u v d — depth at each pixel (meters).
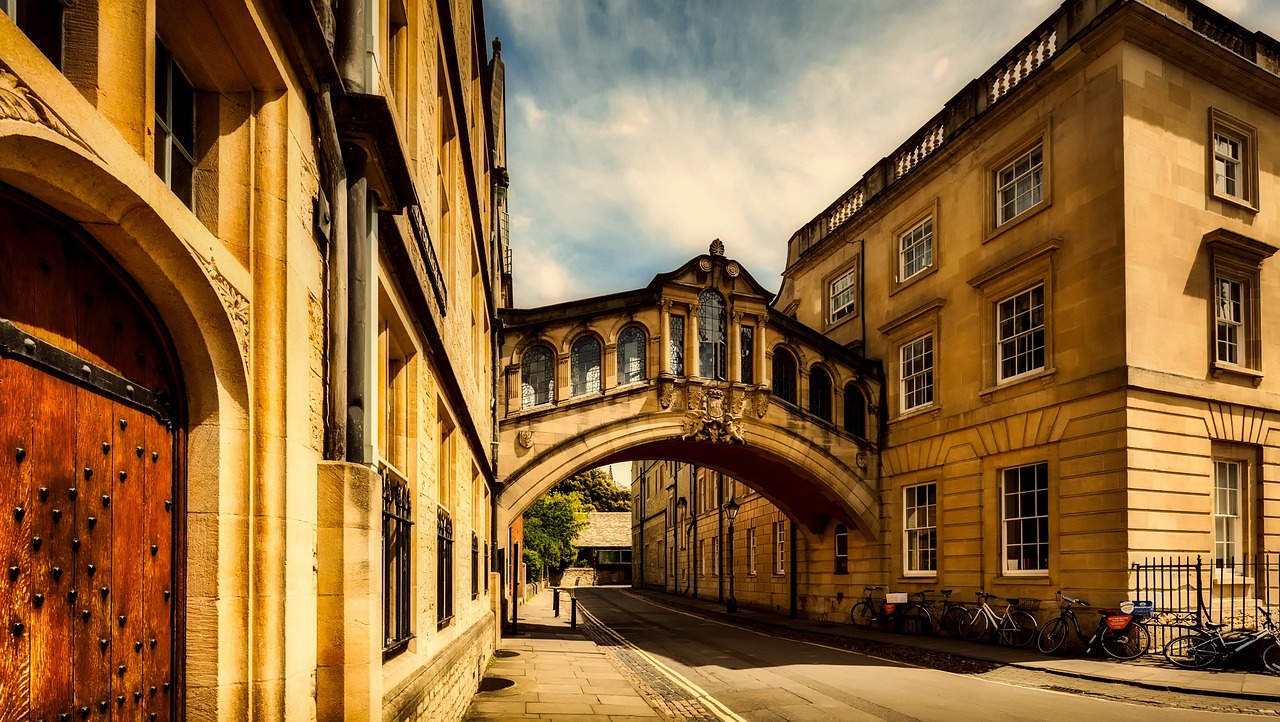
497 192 19.53
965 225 18.25
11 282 2.09
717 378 19.17
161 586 2.82
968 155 18.28
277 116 3.34
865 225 22.47
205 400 3.02
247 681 3.03
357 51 4.15
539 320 18.31
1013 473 16.52
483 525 13.77
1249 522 14.65
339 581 3.69
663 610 29.66
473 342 12.48
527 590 39.53
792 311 27.14
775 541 27.41
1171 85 14.81
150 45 2.52
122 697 2.53
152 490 2.78
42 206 2.19
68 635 2.25
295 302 3.40
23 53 1.84
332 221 3.96
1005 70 17.47
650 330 18.92
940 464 18.47
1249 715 8.80
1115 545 13.52
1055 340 15.27
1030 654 14.01
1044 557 15.45
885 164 21.92
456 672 7.65
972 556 17.16
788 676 12.05
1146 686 10.54
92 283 2.47
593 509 76.12
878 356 21.42
